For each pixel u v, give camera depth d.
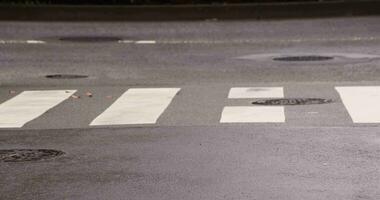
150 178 14.81
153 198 13.51
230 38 40.50
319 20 48.00
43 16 51.16
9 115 21.77
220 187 14.11
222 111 21.70
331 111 21.30
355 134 18.30
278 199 13.30
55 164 16.05
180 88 26.38
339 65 30.94
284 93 24.78
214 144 17.59
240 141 17.83
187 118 20.80
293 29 43.62
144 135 18.73
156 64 32.44
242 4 51.38
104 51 36.41
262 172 15.09
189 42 39.19
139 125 19.98
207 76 29.12
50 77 29.44
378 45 36.62
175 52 35.81
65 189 14.16
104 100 24.12
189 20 50.41
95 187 14.25
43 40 40.44
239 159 16.14
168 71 30.53
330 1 51.31
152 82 27.95
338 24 45.41
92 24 48.22
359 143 17.38
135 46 38.00
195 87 26.56
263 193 13.66
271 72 29.73
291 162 15.81
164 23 48.50
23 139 18.59
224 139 18.06
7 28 45.66
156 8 50.75
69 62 33.19
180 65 32.06
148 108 22.48
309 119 20.22
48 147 17.69
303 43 38.03
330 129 18.91
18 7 51.16
